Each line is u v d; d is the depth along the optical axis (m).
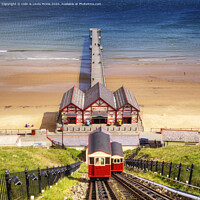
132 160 44.12
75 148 58.62
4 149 38.97
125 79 105.88
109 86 99.12
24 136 64.38
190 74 111.88
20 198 19.16
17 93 93.38
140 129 69.00
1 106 84.38
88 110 68.94
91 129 67.06
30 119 76.25
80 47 147.25
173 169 30.56
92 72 96.31
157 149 49.84
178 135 60.09
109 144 36.41
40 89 96.56
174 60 127.19
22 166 29.73
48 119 76.38
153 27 197.75
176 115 80.25
